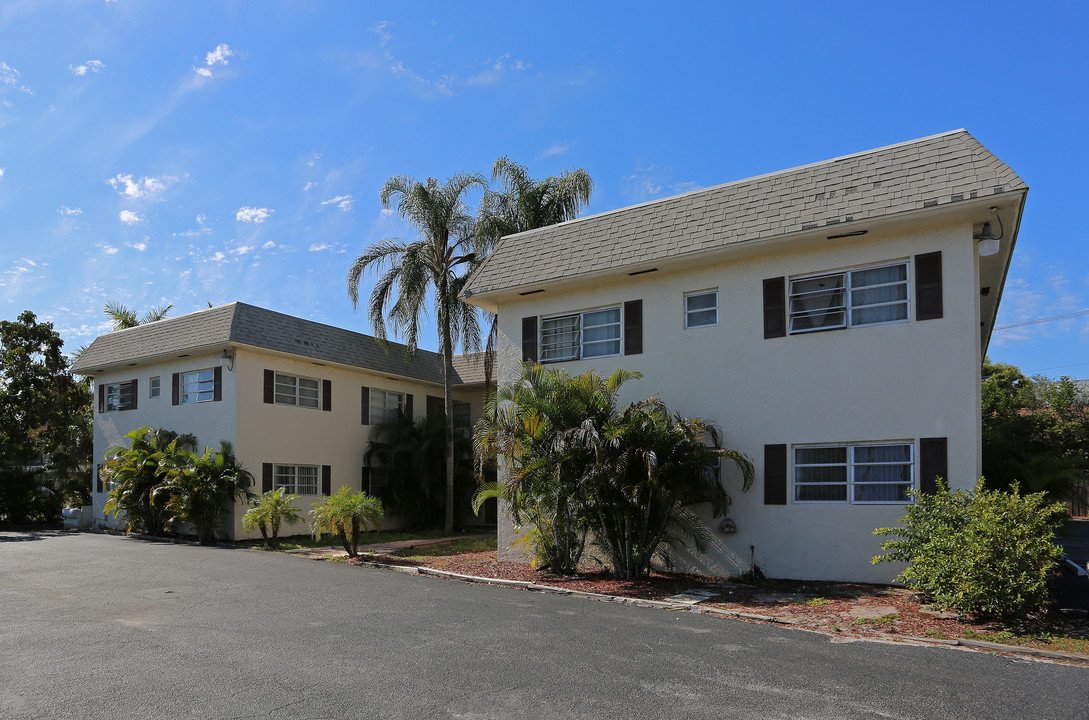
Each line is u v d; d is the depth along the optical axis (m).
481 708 5.39
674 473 11.66
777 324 12.28
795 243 12.02
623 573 11.91
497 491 12.69
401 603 9.53
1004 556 8.13
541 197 22.72
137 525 19.94
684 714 5.32
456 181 22.08
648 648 7.21
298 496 20.77
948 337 10.85
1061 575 8.53
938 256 11.03
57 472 24.84
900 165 11.48
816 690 5.90
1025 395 22.45
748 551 12.06
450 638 7.54
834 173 12.12
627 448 11.27
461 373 26.45
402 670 6.33
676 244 12.95
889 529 9.76
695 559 12.53
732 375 12.60
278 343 20.31
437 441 23.05
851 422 11.47
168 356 20.67
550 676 6.20
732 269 12.81
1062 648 7.30
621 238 13.89
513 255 15.37
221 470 18.31
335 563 13.95
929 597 9.76
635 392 13.51
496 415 12.92
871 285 11.62
